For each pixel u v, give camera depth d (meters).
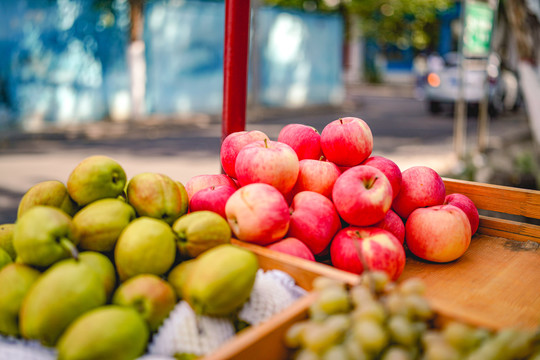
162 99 13.84
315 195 1.92
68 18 12.10
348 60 29.91
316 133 2.21
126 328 1.18
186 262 1.55
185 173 7.79
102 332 1.15
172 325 1.31
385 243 1.75
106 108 13.00
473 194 2.45
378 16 24.08
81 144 10.39
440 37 25.83
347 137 2.05
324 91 17.47
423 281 1.85
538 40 4.93
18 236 1.43
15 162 8.42
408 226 2.05
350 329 1.11
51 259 1.42
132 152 9.54
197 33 14.06
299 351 1.19
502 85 13.84
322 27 16.81
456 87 14.41
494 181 6.99
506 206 2.36
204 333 1.32
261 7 15.03
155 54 13.48
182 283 1.48
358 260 1.73
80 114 12.66
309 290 1.50
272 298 1.44
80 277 1.27
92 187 1.73
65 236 1.46
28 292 1.32
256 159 1.88
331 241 1.90
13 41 11.56
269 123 13.67
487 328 1.13
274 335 1.17
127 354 1.18
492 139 10.64
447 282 1.84
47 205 1.75
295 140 2.18
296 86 16.58
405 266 1.99
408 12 22.81
